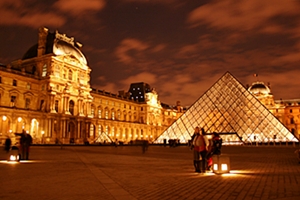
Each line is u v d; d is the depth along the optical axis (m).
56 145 88.56
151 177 18.05
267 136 83.62
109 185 14.87
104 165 25.83
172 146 79.44
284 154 45.12
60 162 28.39
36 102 107.69
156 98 182.12
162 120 192.12
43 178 17.27
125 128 154.38
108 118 147.88
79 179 16.91
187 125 93.38
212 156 20.53
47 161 29.52
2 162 28.20
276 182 15.96
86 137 120.38
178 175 19.09
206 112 92.50
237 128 87.12
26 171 20.67
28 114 99.00
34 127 105.69
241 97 91.56
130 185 15.02
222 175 19.08
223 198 12.07
